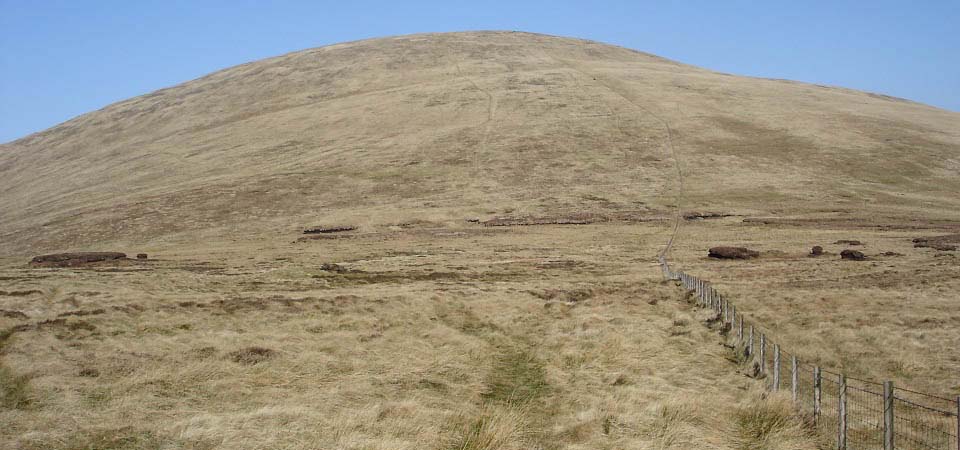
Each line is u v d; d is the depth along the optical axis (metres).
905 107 118.94
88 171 103.00
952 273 35.97
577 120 101.69
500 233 60.69
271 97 130.88
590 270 42.06
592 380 17.03
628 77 129.00
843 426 11.93
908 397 15.87
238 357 18.16
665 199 72.56
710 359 19.48
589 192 75.62
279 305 26.45
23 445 11.47
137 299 26.88
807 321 24.77
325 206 73.25
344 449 11.67
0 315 21.70
